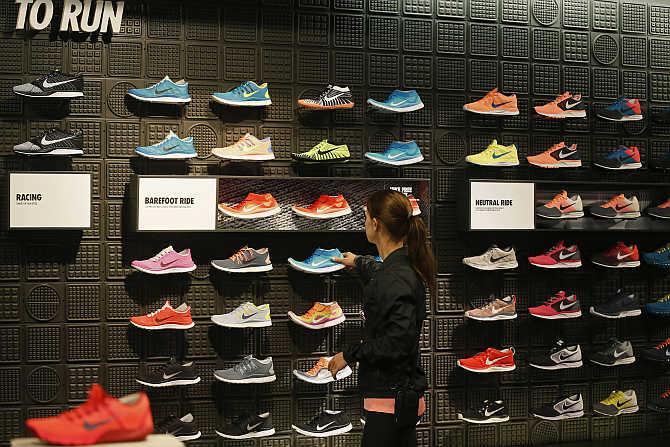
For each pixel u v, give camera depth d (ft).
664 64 19.31
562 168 18.66
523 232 18.31
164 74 16.53
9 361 15.90
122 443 5.77
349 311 17.35
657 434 19.29
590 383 18.81
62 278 16.08
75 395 16.12
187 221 15.83
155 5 16.48
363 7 17.57
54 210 15.47
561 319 18.56
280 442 17.01
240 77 16.92
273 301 17.01
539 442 18.43
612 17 19.08
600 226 18.26
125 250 16.30
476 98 18.20
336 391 17.30
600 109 18.49
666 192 18.75
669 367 19.29
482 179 17.42
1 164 15.85
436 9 17.98
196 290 16.63
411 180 17.07
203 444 16.65
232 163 16.80
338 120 17.39
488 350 17.37
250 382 16.11
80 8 16.01
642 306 19.13
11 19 15.94
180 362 16.46
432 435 17.88
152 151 15.84
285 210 16.44
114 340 16.25
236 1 16.89
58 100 16.06
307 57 17.26
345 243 17.39
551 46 18.67
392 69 17.72
